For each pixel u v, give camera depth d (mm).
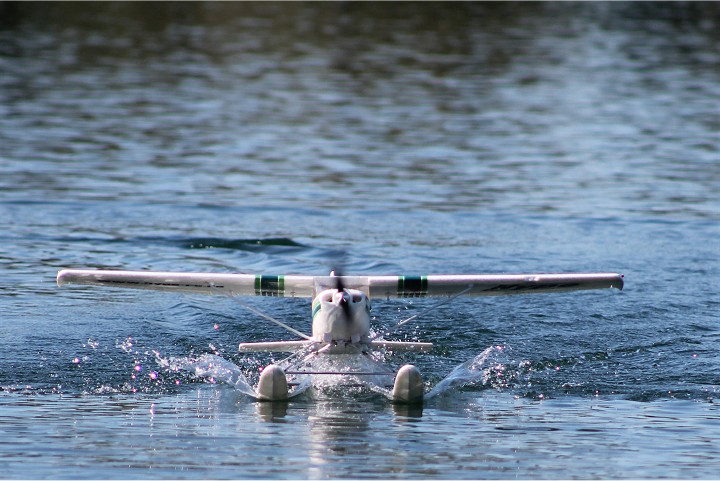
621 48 147875
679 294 52000
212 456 31312
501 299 52156
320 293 39625
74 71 124688
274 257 57250
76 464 30516
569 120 102062
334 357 38781
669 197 73000
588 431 34406
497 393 38969
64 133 92625
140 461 30844
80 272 41250
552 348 44625
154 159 83875
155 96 111688
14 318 46875
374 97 112625
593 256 58281
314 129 96938
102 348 43469
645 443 33156
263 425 34656
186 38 151625
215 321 48062
